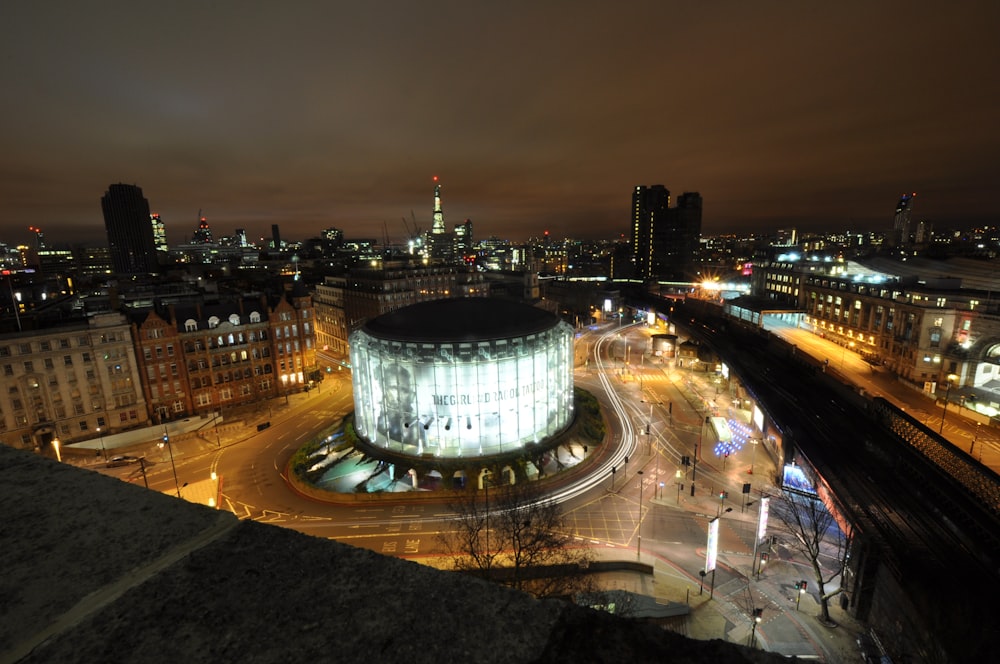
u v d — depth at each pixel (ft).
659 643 11.88
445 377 247.50
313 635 11.28
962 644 107.34
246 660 10.28
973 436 269.23
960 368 321.11
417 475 245.65
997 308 316.60
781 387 295.48
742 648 12.00
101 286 501.97
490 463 247.91
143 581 12.56
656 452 274.57
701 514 216.33
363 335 273.75
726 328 499.51
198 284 507.30
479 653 10.94
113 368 297.53
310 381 392.68
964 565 128.36
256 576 13.28
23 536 13.89
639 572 179.63
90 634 10.62
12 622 10.81
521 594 13.47
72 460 272.10
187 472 264.93
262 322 362.33
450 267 547.08
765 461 260.83
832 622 150.61
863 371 380.58
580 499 228.84
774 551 189.98
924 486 169.17
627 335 581.53
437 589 13.29
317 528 212.64
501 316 277.64
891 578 132.67
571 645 11.44
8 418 265.34
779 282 572.92
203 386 338.13
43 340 272.92
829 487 169.99
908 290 373.61
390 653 10.73
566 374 292.40
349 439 279.90
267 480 255.50
